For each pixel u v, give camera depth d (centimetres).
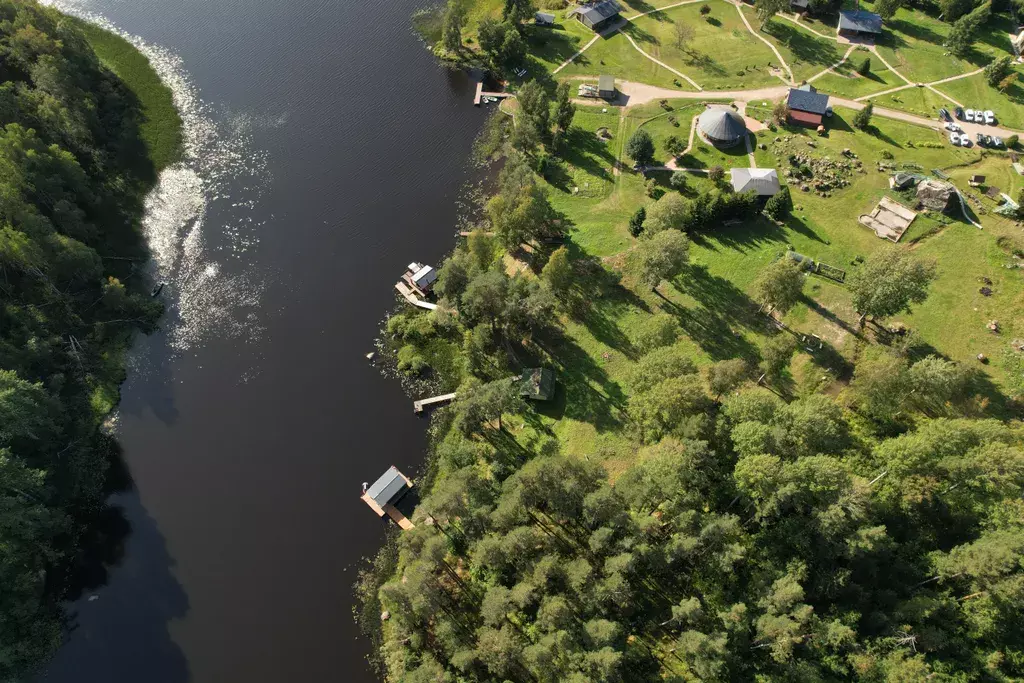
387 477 8538
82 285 10438
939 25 16075
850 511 6331
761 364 8812
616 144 12962
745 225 11212
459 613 7431
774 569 6556
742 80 14462
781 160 12400
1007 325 9550
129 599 7800
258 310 10619
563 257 9525
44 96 11638
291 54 15250
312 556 8125
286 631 7588
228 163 12812
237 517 8438
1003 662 5997
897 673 5641
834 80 14388
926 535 7019
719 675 6144
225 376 9806
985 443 6888
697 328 9838
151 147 12950
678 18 16325
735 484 7006
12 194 9438
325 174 12681
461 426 8669
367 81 14688
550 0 16762
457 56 15250
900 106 13662
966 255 10494
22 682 7169
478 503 7538
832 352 9381
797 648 6278
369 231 11756
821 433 7019
